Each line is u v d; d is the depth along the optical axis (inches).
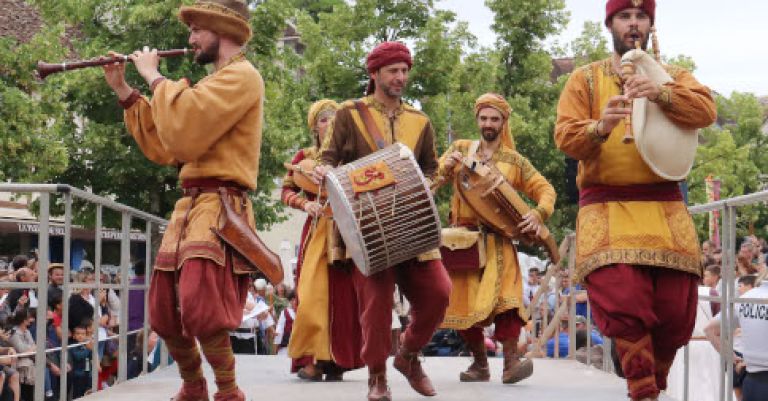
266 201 734.5
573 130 182.1
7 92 609.0
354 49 897.5
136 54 184.2
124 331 273.3
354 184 203.8
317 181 213.0
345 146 223.5
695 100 175.5
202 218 179.2
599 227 183.0
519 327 277.9
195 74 665.6
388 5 912.3
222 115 176.9
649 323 179.3
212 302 175.5
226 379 182.1
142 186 685.9
